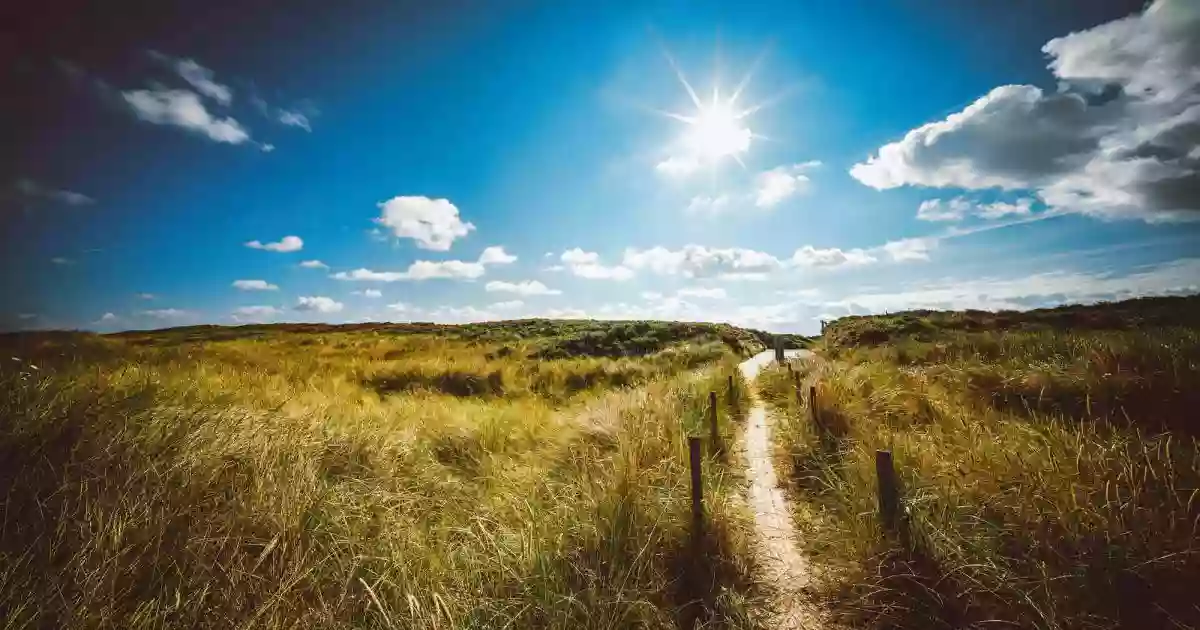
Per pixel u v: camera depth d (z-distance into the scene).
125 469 4.25
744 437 9.33
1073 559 3.68
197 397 6.47
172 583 3.42
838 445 7.19
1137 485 4.26
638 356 29.81
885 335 27.14
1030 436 5.75
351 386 13.38
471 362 18.41
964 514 4.44
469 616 3.55
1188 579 3.36
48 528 3.58
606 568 4.17
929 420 7.94
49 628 3.00
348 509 4.64
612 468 5.86
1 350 8.88
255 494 4.31
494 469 6.56
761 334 58.12
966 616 3.55
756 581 4.30
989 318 28.06
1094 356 8.95
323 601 3.47
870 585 3.96
